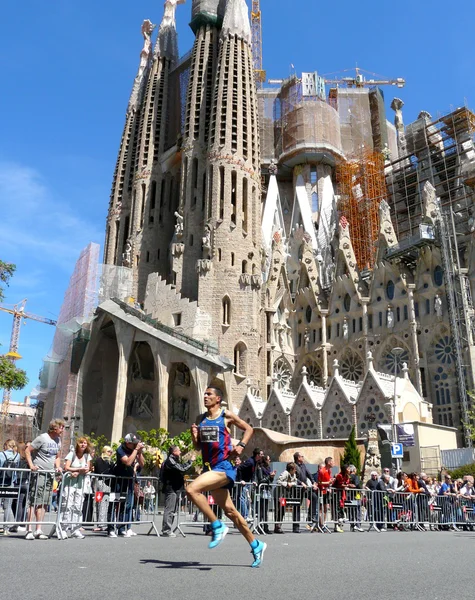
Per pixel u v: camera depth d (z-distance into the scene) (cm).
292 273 9412
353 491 2056
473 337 6362
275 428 6394
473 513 2517
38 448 1445
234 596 613
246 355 7338
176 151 9419
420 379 6650
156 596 604
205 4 9744
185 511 2588
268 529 1872
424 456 4916
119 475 1573
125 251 9275
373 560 1009
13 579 700
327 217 9931
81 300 7706
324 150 10212
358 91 11300
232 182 8219
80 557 955
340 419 5809
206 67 9338
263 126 11094
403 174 9206
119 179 9975
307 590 663
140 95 10681
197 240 8344
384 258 7344
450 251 6762
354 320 7756
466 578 792
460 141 8538
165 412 6519
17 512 1440
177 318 7531
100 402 7738
